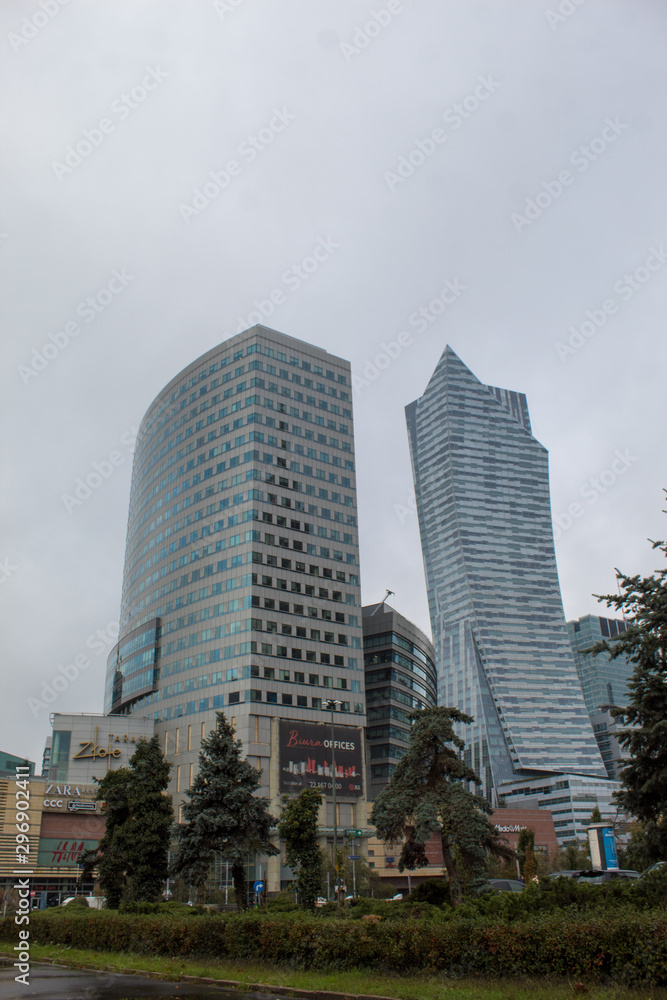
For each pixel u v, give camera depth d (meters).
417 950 22.11
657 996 16.36
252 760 125.62
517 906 24.05
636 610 30.23
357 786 134.25
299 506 147.88
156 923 32.69
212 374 158.62
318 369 160.88
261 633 134.25
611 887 25.17
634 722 30.08
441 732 44.09
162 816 56.72
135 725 135.88
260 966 26.20
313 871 51.06
